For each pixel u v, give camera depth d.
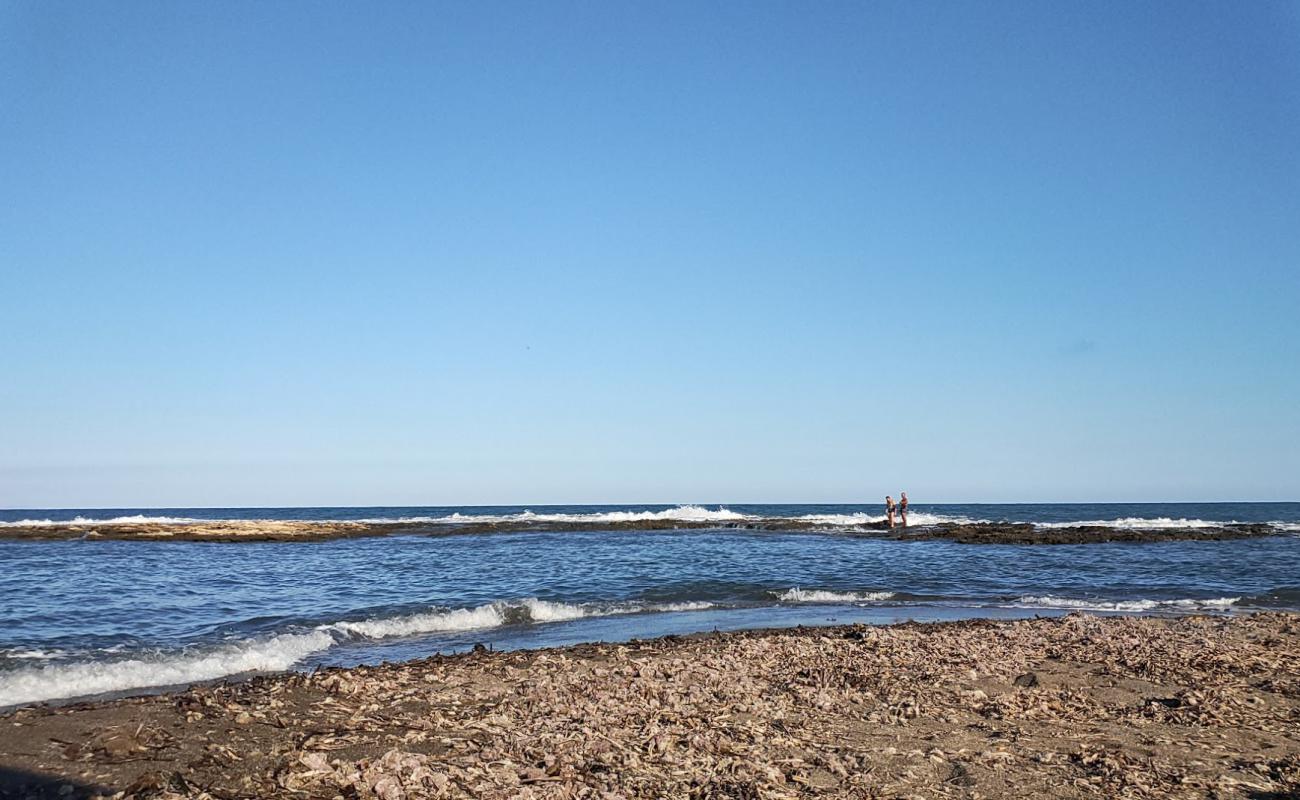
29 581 23.58
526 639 15.85
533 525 58.31
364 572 28.16
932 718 9.00
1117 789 6.83
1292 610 20.16
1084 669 11.63
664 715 8.88
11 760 6.89
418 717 8.67
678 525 60.72
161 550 37.34
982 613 19.62
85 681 11.63
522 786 6.66
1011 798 6.64
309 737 7.77
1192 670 11.49
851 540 47.94
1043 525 59.16
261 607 19.33
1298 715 9.21
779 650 12.89
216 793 6.28
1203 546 43.12
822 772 7.20
